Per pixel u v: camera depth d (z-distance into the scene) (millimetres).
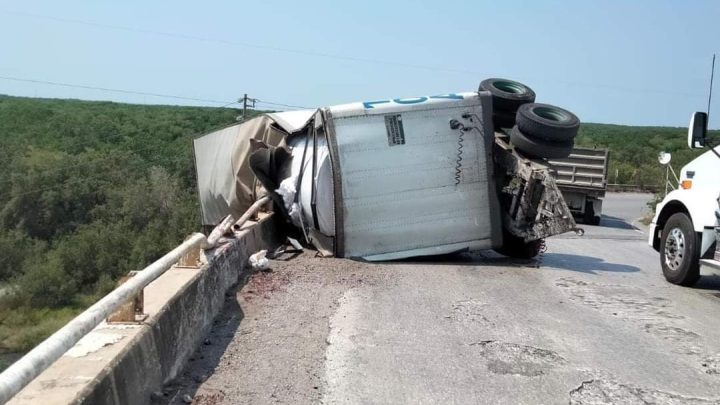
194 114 88625
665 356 6078
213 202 15789
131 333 4359
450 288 8484
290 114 13641
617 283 9430
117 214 45781
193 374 5195
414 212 10305
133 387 4098
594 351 6129
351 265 9688
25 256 40531
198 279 6035
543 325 6922
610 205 32250
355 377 5242
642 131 88000
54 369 3674
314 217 10531
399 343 6121
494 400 4879
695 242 8953
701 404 4965
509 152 10773
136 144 66875
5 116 76000
